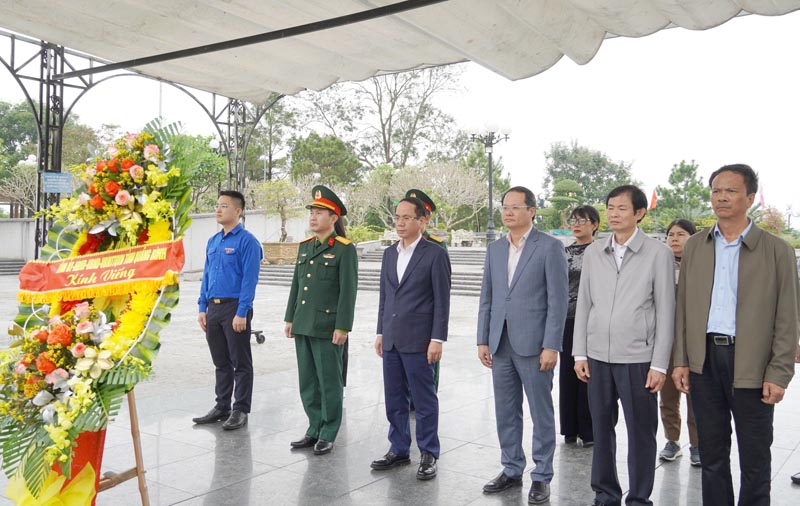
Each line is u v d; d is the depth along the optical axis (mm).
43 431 2578
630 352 3061
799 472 3785
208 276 4812
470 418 4984
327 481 3666
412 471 3850
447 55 5441
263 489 3539
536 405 3465
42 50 10609
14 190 27234
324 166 33469
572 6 4309
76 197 2812
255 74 6059
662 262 3062
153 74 6164
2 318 10797
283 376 6527
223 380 4844
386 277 3994
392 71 5844
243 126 12477
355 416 5035
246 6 4613
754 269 2738
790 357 2672
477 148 35281
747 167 2783
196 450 4176
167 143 2809
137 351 2611
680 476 3787
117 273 2705
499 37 4621
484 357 3689
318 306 4203
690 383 2953
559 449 4301
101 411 2508
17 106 34312
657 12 4141
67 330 2607
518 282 3500
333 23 4547
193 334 9641
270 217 24453
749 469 2773
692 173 35500
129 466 3857
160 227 2748
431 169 29719
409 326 3809
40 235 11172
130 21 4938
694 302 2908
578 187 34344
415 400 3828
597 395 3188
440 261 3818
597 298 3199
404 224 3863
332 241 4293
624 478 3717
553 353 3375
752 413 2748
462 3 4234
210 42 5328
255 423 4812
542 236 3518
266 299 15547
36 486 2508
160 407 5258
